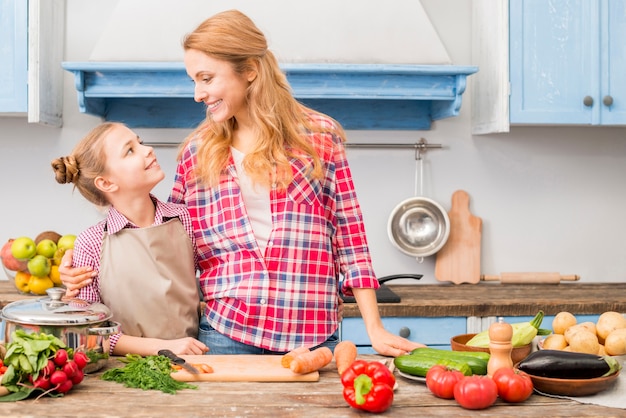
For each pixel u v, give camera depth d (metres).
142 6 2.85
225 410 1.30
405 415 1.29
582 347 1.62
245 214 1.80
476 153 3.26
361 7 2.90
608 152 3.31
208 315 1.86
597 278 3.33
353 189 1.89
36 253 2.71
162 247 1.75
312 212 1.82
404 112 3.21
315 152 1.82
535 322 1.64
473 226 3.22
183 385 1.43
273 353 1.80
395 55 2.88
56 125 3.07
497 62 2.95
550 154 3.29
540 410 1.32
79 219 3.18
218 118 1.76
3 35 2.80
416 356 1.51
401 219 3.20
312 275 1.81
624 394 1.41
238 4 2.86
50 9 2.96
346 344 1.58
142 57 2.82
